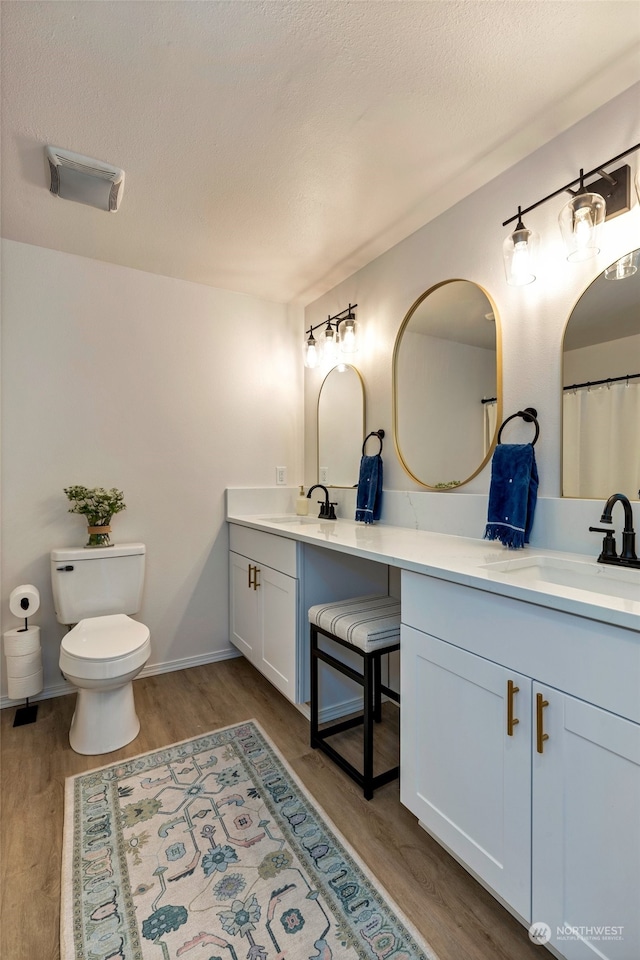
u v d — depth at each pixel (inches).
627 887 33.0
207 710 85.3
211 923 43.8
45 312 89.6
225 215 78.2
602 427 55.6
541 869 38.5
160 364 101.7
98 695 73.1
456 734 46.9
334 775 66.1
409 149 62.6
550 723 37.9
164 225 81.2
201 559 107.2
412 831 55.3
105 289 95.3
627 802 32.9
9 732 78.0
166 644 103.5
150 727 79.4
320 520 102.3
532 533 62.4
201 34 46.0
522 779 40.1
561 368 60.1
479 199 71.1
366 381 96.7
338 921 43.9
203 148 62.0
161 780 65.0
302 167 66.2
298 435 120.6
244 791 62.6
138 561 91.7
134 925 43.6
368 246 89.0
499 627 42.3
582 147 57.4
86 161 63.7
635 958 32.6
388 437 90.5
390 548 61.9
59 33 45.6
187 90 52.5
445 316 77.3
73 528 92.5
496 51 47.9
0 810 59.0
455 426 75.5
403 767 54.2
